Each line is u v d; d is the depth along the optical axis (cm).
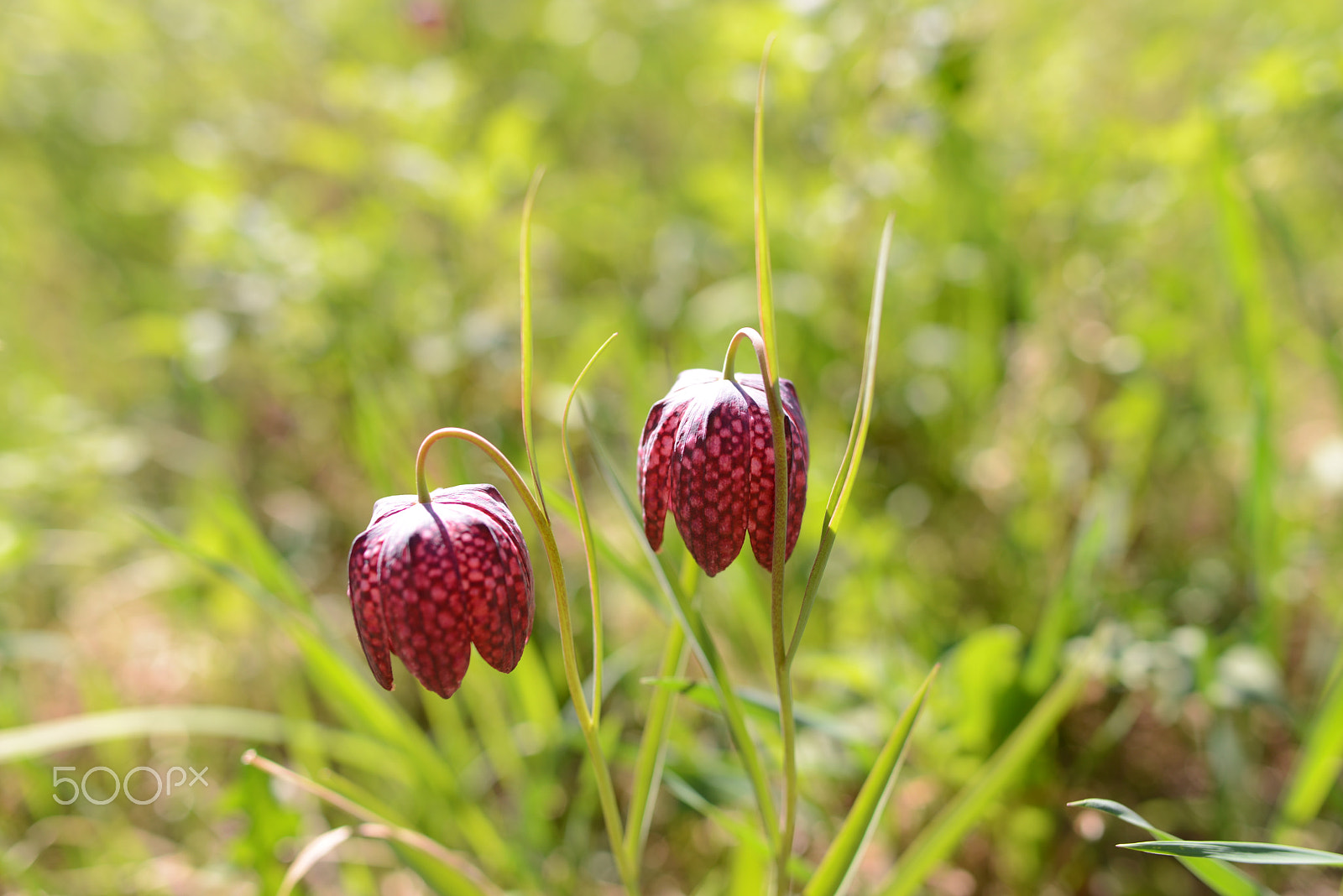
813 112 91
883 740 61
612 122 135
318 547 97
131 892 63
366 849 65
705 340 90
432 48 110
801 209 90
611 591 83
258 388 109
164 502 104
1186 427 82
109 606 91
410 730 59
